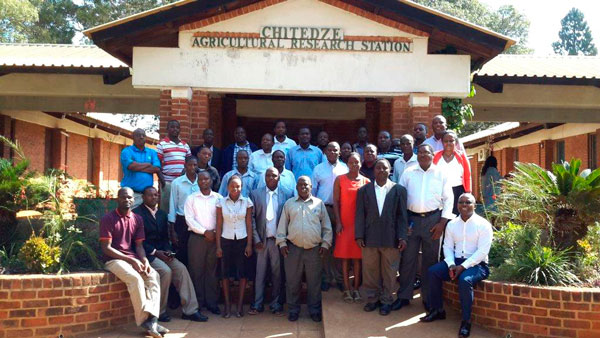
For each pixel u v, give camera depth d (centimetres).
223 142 1415
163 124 966
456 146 802
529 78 1220
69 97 1480
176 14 925
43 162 1995
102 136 2489
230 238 754
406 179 744
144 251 722
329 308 744
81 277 673
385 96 990
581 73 1271
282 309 781
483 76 1213
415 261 739
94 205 891
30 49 1568
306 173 881
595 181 738
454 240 712
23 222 841
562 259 725
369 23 952
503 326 678
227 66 951
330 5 950
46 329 656
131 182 830
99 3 3103
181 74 952
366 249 733
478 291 706
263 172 839
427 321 708
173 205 793
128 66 1145
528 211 802
